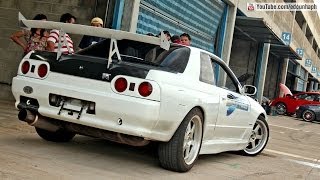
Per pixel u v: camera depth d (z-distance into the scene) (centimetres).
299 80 4231
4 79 912
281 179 515
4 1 927
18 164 395
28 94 446
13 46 918
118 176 404
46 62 448
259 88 2347
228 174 494
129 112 398
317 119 2080
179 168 445
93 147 527
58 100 434
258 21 1705
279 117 2111
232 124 561
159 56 465
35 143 499
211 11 1453
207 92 482
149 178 411
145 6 984
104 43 508
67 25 430
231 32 1627
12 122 620
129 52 478
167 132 416
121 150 534
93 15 877
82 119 418
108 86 412
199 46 1445
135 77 406
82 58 438
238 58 2322
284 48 2547
